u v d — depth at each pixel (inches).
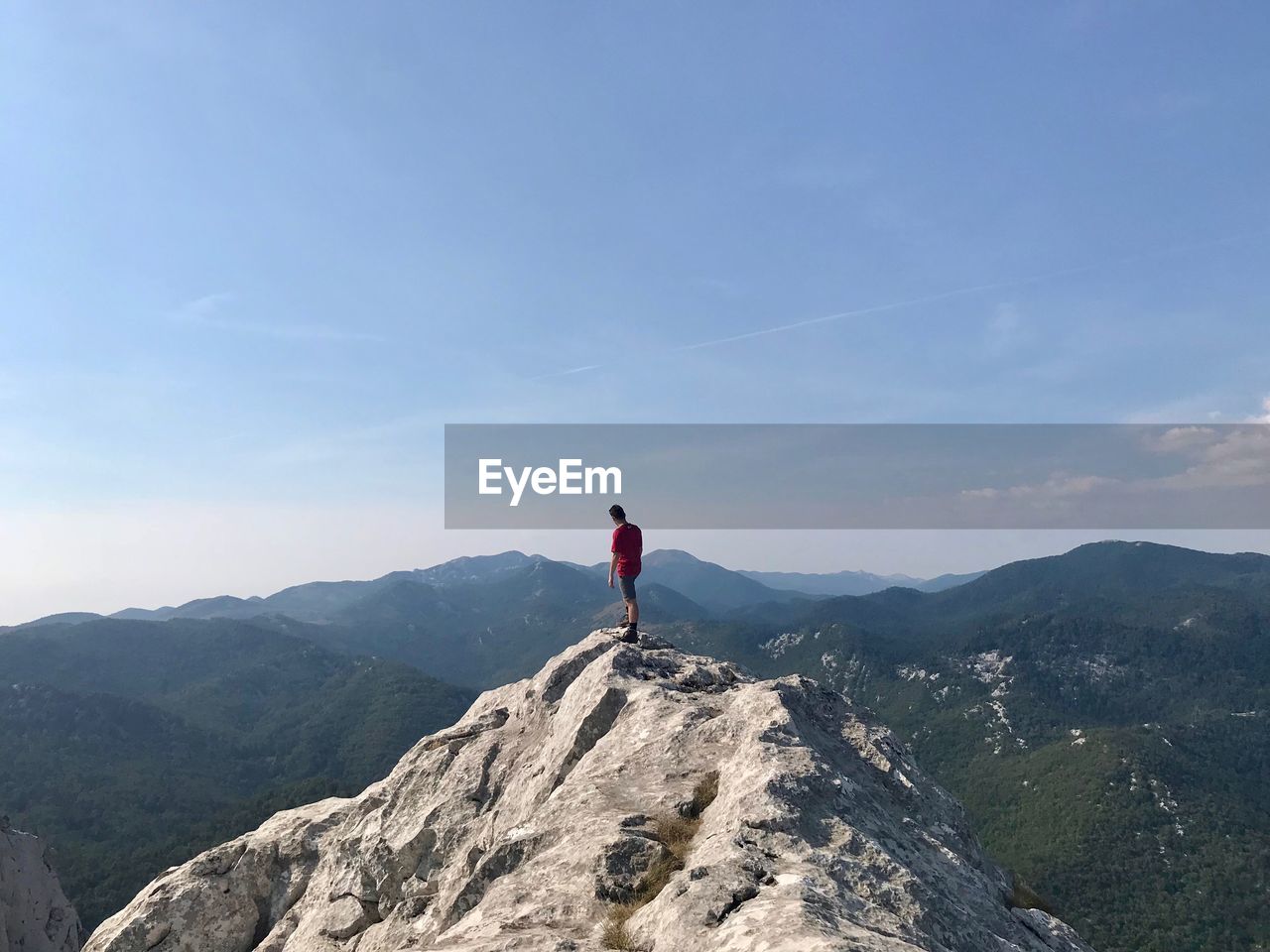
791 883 330.0
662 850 427.2
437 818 819.4
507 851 522.0
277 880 1040.2
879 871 372.8
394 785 956.0
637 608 912.9
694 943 299.6
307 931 884.0
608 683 727.7
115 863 6594.5
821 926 279.6
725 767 511.2
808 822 406.6
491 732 935.0
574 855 441.4
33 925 2492.6
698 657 857.5
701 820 462.6
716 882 339.0
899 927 318.3
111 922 1023.6
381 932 765.9
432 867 794.2
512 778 805.9
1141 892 7859.3
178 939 990.4
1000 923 413.4
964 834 557.0
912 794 563.2
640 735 620.4
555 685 890.1
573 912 384.2
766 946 265.1
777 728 522.6
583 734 693.3
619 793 528.7
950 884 426.0
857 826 418.0
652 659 803.4
